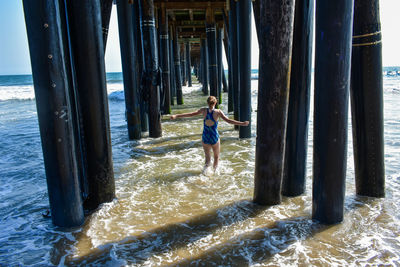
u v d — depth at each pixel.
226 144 6.88
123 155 6.20
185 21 14.56
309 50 3.49
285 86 3.24
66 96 2.98
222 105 13.75
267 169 3.57
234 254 2.73
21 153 6.54
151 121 7.66
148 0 6.80
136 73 7.62
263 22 3.13
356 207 3.53
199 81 36.44
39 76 2.82
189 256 2.72
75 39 3.20
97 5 3.25
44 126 2.96
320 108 2.98
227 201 3.88
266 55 3.18
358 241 2.88
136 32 7.38
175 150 6.53
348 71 2.88
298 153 3.80
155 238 3.04
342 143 3.00
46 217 3.56
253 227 3.19
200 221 3.37
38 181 4.86
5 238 3.10
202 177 4.81
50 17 2.73
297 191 3.94
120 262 2.65
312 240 2.91
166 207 3.76
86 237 3.08
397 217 3.29
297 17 3.42
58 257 2.76
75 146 3.54
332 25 2.78
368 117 3.57
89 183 3.68
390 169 4.84
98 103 3.45
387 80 32.25
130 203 3.88
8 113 13.18
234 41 7.90
